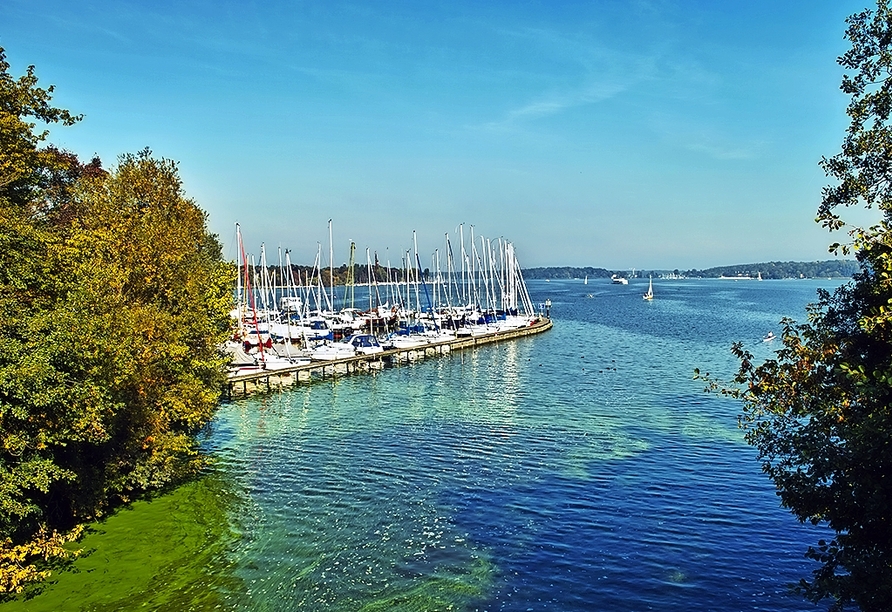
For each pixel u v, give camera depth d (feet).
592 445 142.92
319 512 104.94
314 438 152.66
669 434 151.64
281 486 117.39
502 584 81.97
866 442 44.09
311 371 245.45
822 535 95.81
